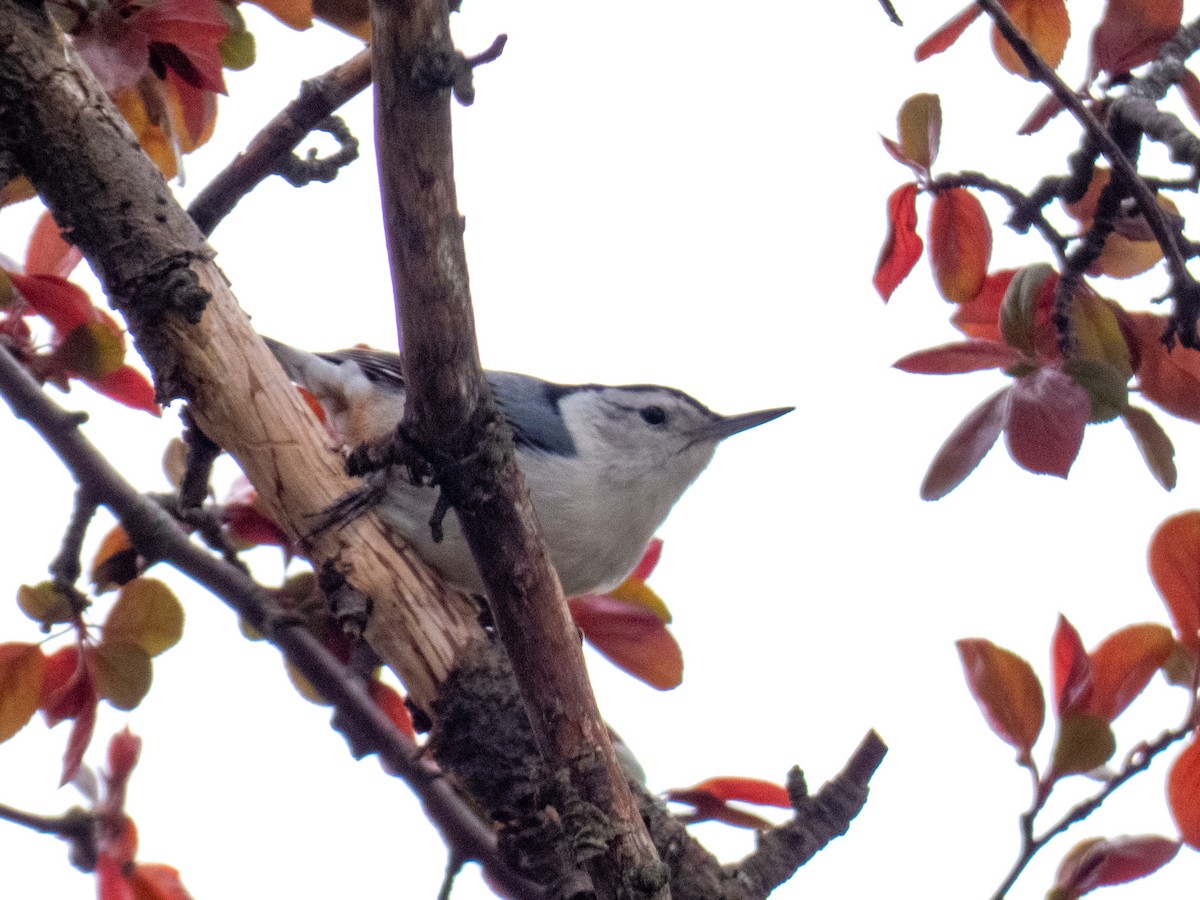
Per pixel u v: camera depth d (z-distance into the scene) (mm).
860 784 6734
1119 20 6812
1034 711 5668
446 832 6527
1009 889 5484
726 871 6598
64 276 6961
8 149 6352
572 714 5520
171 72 7113
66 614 6648
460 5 5102
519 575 5430
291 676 7285
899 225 6746
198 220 7445
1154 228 6047
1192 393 6379
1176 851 5574
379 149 4793
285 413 6789
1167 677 5750
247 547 7410
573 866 5715
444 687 6703
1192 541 5832
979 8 6809
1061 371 5926
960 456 5906
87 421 6539
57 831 6246
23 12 6324
